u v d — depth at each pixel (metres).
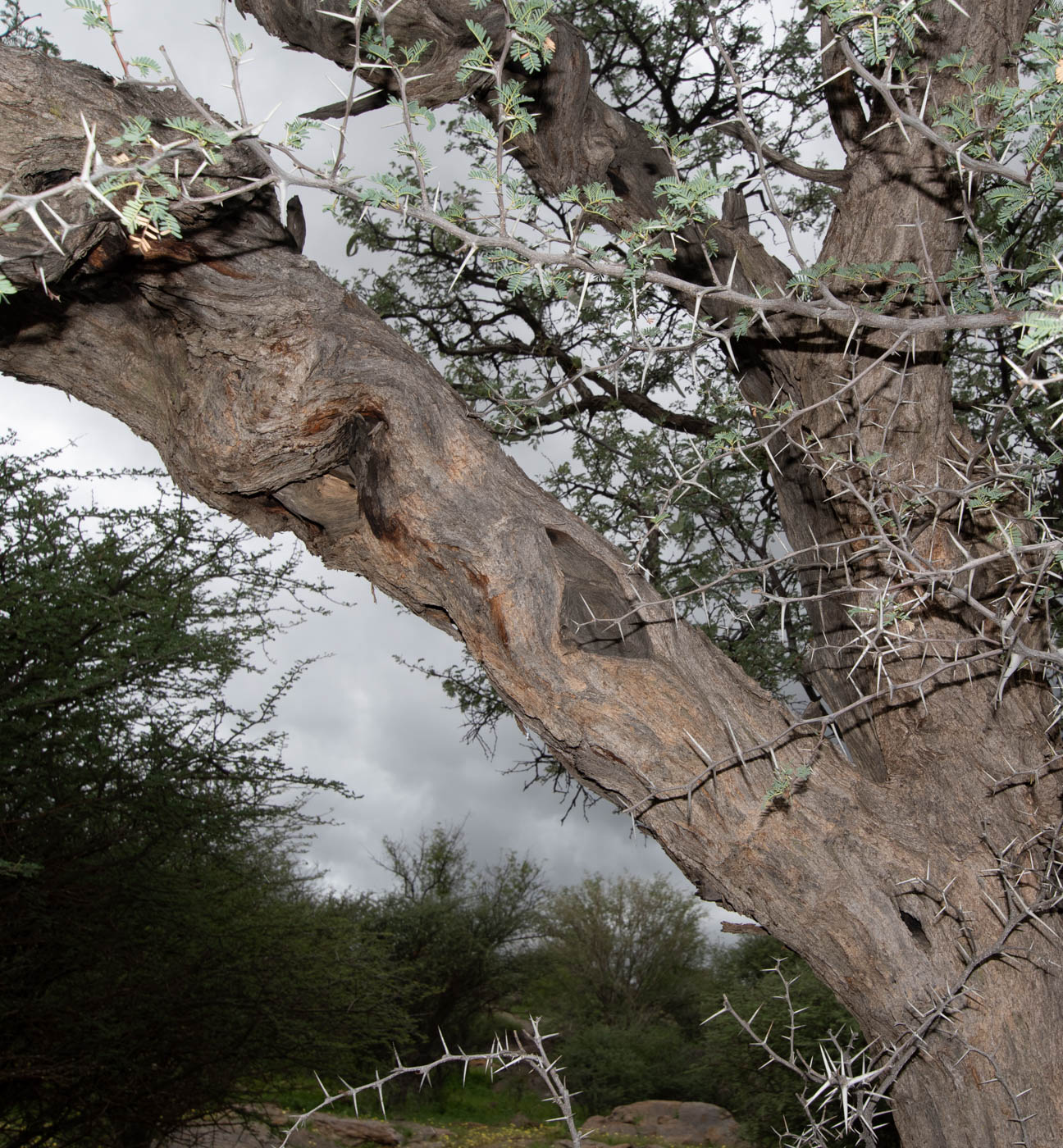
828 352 3.15
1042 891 2.37
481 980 22.06
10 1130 6.36
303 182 1.59
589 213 1.99
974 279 2.56
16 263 1.96
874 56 1.85
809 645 3.85
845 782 2.62
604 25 6.09
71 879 5.91
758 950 16.48
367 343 2.41
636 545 2.50
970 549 2.84
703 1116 16.14
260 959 7.22
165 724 6.44
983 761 2.71
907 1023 2.45
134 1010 6.22
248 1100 7.29
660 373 5.70
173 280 2.26
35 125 1.85
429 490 2.36
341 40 3.36
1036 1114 2.39
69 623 5.54
